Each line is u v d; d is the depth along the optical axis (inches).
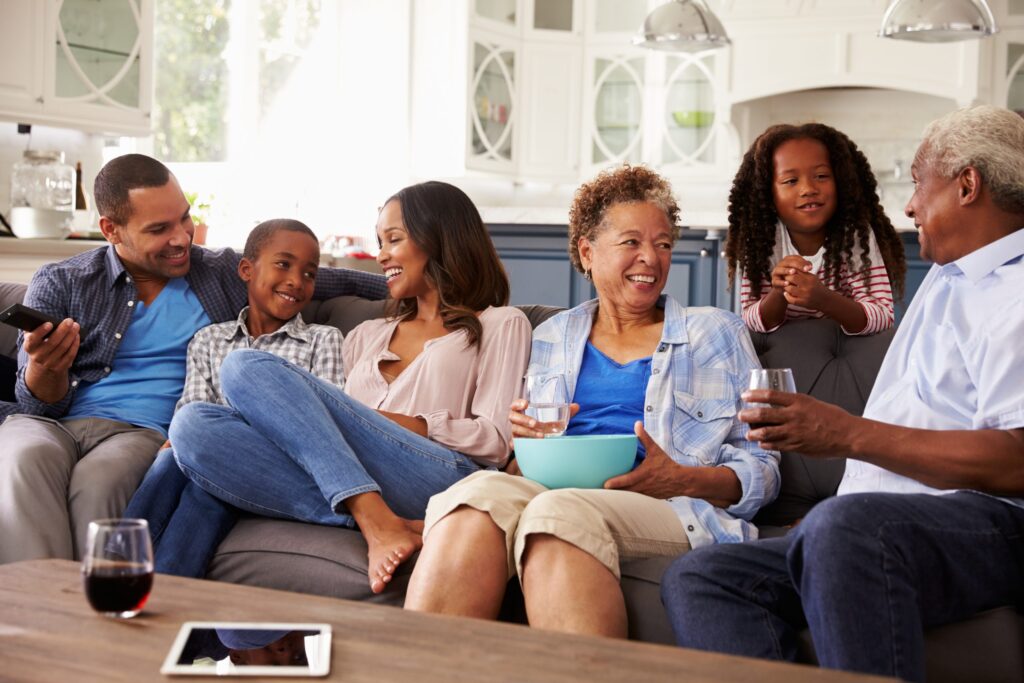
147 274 101.0
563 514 66.2
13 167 159.8
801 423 63.8
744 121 254.5
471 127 244.5
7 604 51.1
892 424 65.6
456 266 93.1
